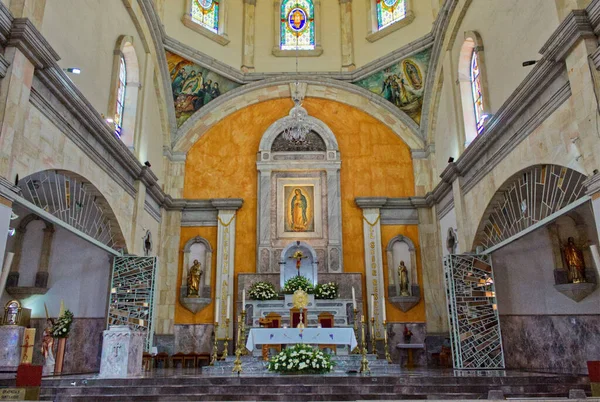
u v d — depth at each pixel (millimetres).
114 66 12516
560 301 11945
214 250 17000
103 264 13398
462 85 14109
